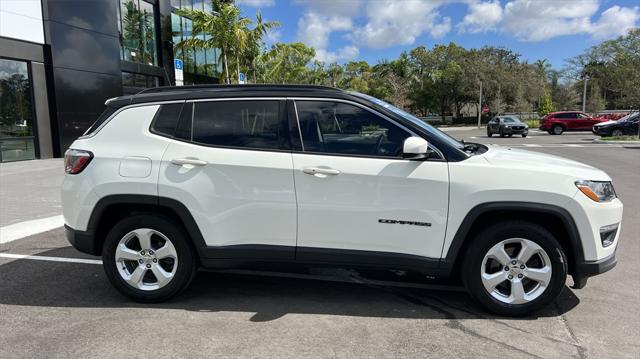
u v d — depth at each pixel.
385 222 3.82
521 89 56.78
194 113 4.11
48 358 3.25
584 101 55.88
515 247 3.84
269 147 3.97
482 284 3.86
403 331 3.66
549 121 35.47
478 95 56.66
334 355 3.29
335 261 3.94
